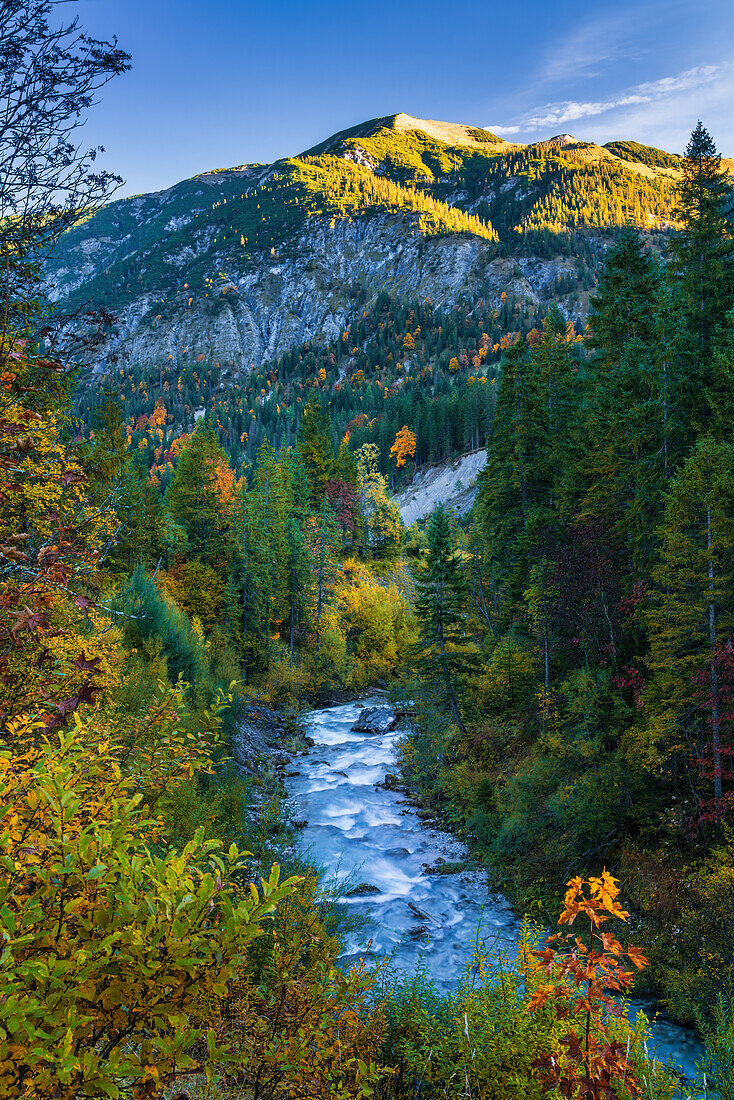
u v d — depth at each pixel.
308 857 19.73
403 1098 6.05
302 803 27.41
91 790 3.15
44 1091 1.85
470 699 31.94
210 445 48.34
